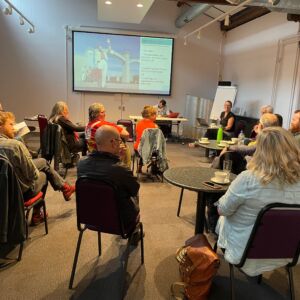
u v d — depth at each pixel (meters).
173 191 3.77
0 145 2.09
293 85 5.45
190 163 5.32
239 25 7.48
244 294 1.89
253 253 1.52
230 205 1.54
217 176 1.99
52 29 7.46
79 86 7.76
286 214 1.42
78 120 7.98
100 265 2.14
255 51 6.79
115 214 1.75
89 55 7.65
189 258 1.74
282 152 1.44
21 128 3.80
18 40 7.37
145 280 1.99
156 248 2.39
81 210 1.81
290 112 5.54
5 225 1.93
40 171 2.58
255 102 6.77
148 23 7.84
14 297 1.79
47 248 2.34
